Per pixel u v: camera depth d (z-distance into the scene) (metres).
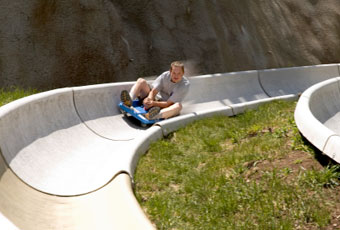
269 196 3.68
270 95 10.50
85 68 10.23
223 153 5.43
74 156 5.37
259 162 4.64
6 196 3.51
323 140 4.50
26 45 9.87
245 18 14.68
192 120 7.08
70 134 5.82
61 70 9.95
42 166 4.68
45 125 5.41
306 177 3.95
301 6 17.44
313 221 3.29
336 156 4.18
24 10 10.18
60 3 10.64
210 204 3.70
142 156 5.20
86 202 3.93
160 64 11.38
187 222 3.49
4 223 2.17
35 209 3.67
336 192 3.70
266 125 6.66
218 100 9.14
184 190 4.18
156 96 7.48
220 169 4.67
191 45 12.31
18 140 4.62
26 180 4.17
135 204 3.51
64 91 6.14
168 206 3.74
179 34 12.32
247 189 3.88
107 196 3.88
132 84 7.66
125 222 3.29
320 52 16.19
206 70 12.01
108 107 7.07
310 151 4.71
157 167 4.85
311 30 16.83
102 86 7.04
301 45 15.93
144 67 11.10
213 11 13.60
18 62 9.64
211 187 4.16
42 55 9.91
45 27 10.23
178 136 6.18
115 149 5.96
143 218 3.27
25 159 4.52
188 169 4.79
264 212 3.45
